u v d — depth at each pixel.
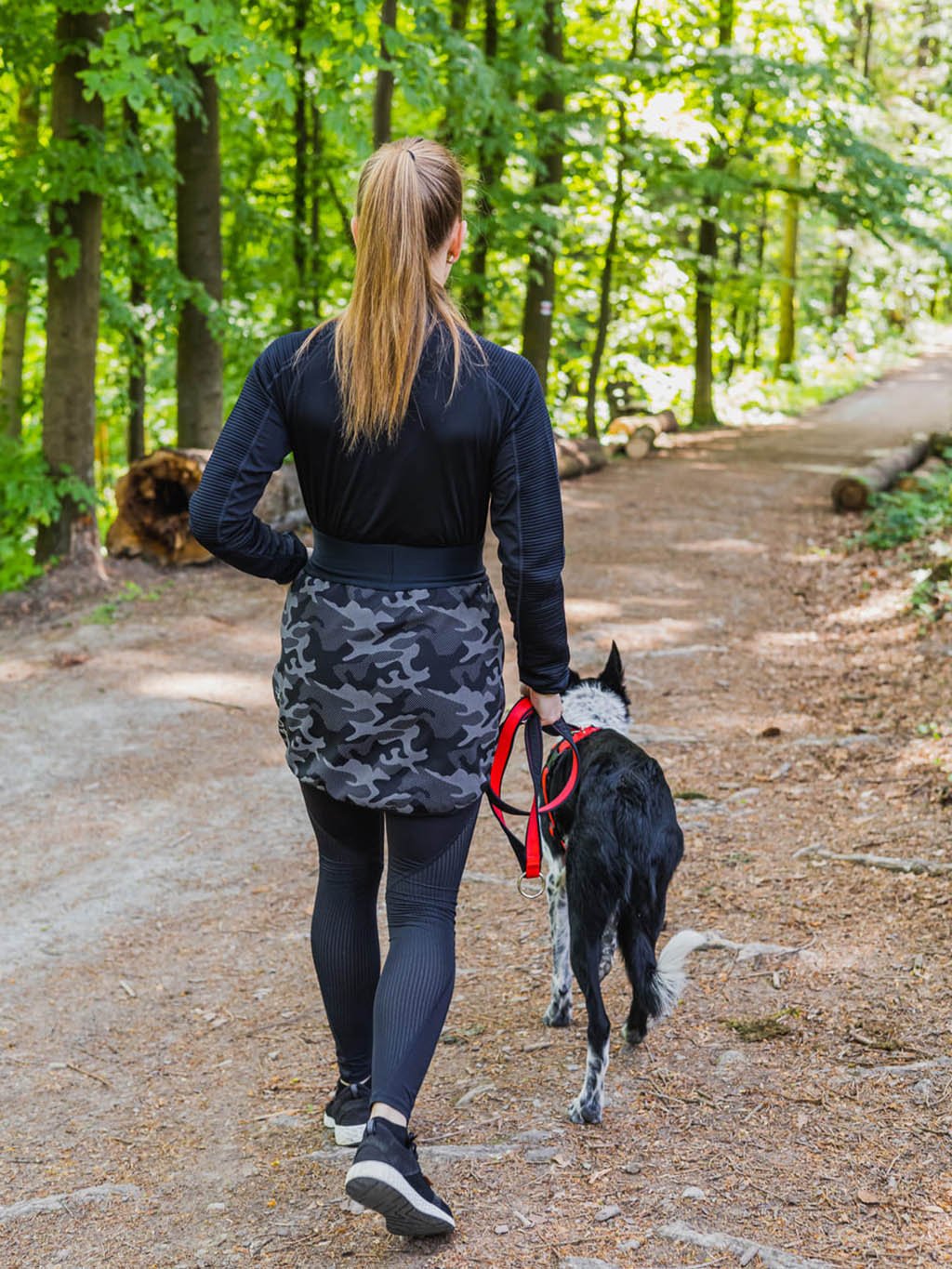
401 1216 2.16
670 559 10.21
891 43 28.45
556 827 3.08
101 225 10.13
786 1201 2.39
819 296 32.97
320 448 2.17
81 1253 2.56
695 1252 2.21
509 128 13.71
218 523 2.21
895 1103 2.75
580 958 2.79
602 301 17.92
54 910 4.84
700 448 17.62
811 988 3.38
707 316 21.08
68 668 7.98
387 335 2.08
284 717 2.31
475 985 3.74
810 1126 2.68
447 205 2.14
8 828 5.69
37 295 12.48
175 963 4.30
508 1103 2.94
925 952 3.51
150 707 7.27
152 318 11.93
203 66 10.66
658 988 2.80
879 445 17.83
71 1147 3.12
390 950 2.28
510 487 2.19
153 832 5.59
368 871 2.48
